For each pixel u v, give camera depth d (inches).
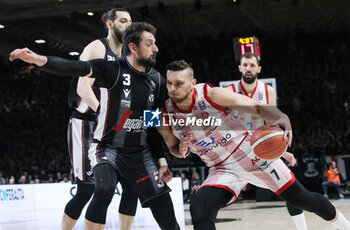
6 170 612.7
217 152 108.8
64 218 129.3
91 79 118.3
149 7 587.2
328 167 453.4
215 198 101.0
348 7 596.4
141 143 106.8
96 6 544.1
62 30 599.5
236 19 655.8
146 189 104.2
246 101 99.9
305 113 614.2
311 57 682.2
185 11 614.9
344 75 651.5
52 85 733.3
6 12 558.9
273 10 615.5
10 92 730.8
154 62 101.7
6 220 273.4
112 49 119.4
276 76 679.7
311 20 657.0
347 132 556.1
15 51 83.0
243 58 134.9
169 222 104.6
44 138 684.1
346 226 110.3
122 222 118.3
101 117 104.4
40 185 325.7
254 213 278.1
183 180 470.3
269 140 96.6
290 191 107.3
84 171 128.7
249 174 107.7
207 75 700.0
